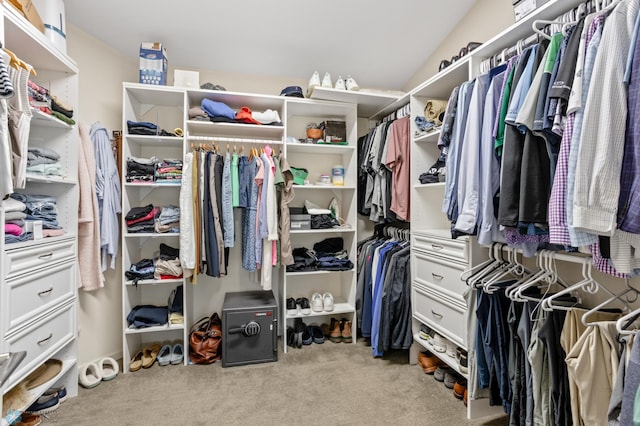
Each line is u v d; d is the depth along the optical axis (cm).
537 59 110
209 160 209
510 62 124
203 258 206
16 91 121
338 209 272
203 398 175
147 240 240
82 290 199
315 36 220
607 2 103
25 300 136
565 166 94
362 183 276
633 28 86
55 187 171
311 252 258
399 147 220
